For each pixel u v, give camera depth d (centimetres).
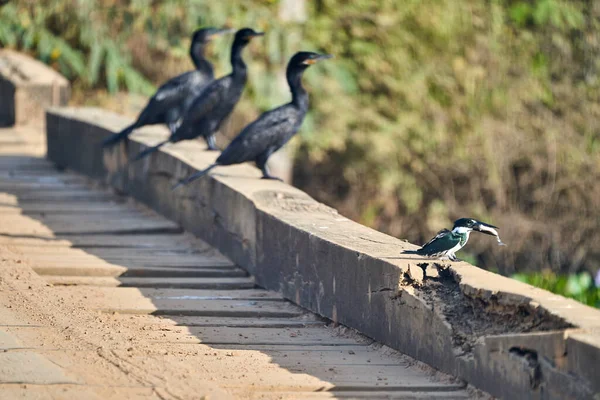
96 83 3091
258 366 825
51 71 2586
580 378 649
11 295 988
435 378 798
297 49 2864
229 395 734
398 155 2989
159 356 831
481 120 2959
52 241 1306
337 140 2889
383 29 3014
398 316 855
